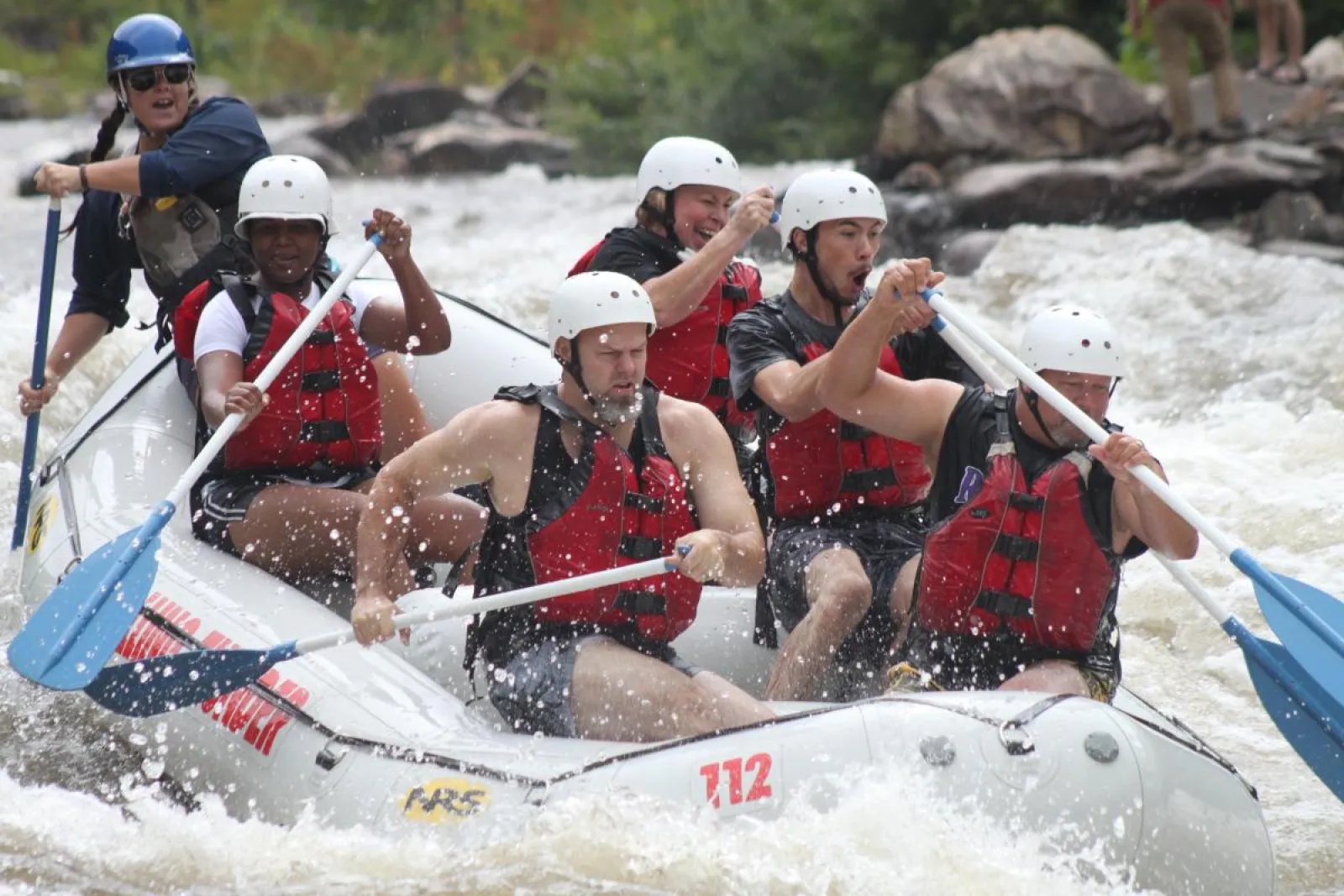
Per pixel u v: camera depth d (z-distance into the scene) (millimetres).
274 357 16156
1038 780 12320
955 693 13156
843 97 68562
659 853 12289
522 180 67938
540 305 35719
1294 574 22188
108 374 28609
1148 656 20703
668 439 14297
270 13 107438
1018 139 48500
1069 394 14023
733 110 70000
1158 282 37531
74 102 94250
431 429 20594
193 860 13273
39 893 12914
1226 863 12719
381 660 14883
